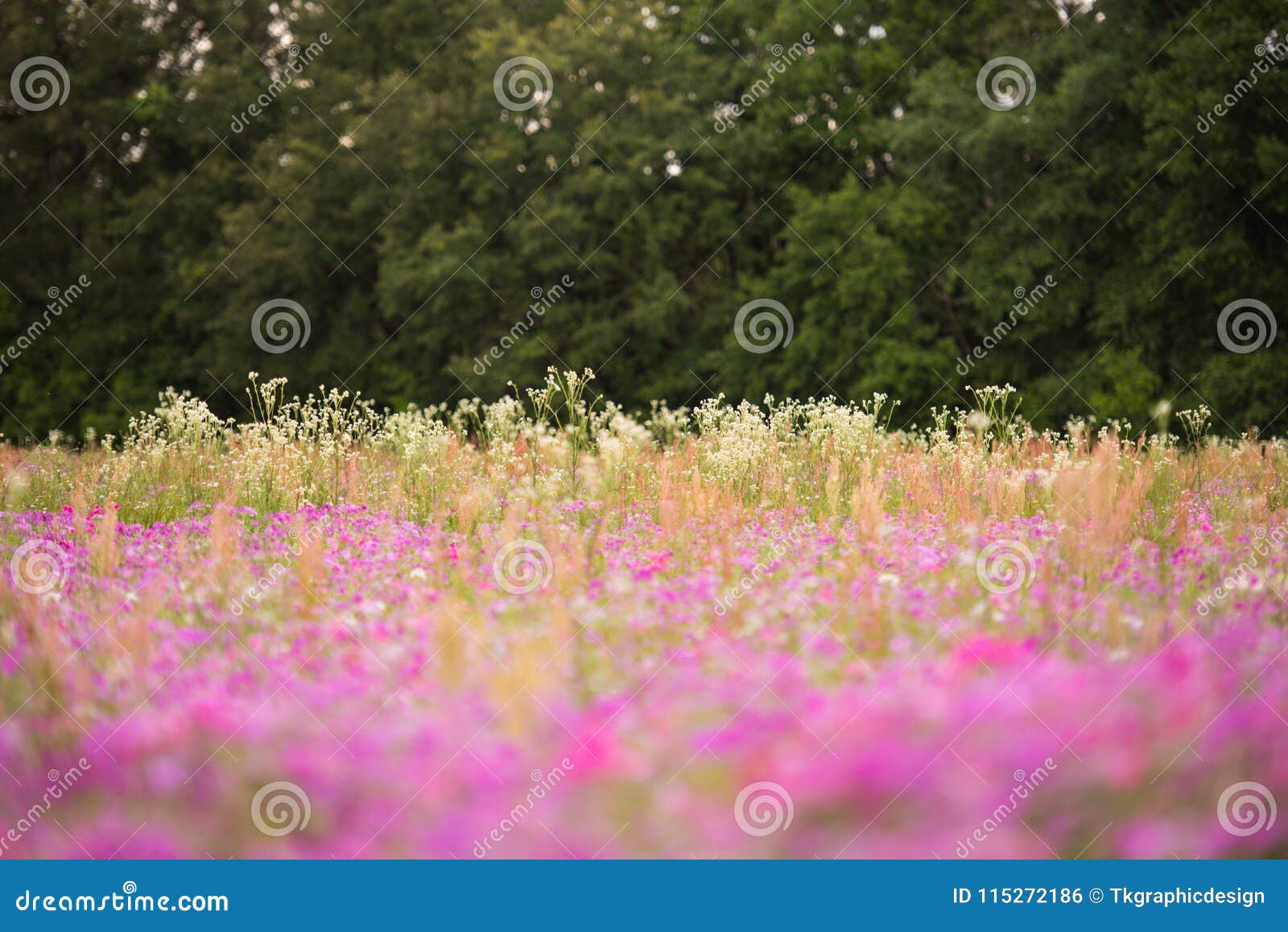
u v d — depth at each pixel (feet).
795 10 80.38
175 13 95.66
